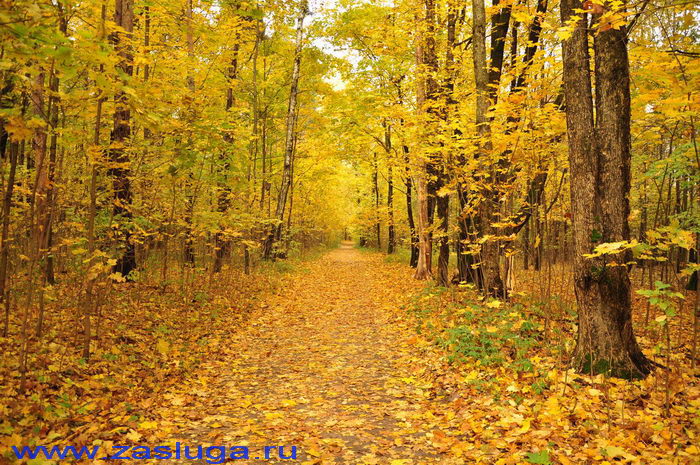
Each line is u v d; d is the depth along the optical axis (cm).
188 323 788
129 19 799
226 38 909
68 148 704
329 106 1739
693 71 383
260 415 454
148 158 725
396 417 445
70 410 402
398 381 560
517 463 326
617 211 483
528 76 610
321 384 557
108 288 695
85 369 493
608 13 354
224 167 827
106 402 433
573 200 509
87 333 511
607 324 482
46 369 462
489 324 651
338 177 2945
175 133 596
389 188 2244
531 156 692
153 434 392
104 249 697
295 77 1641
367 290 1456
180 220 852
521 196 863
